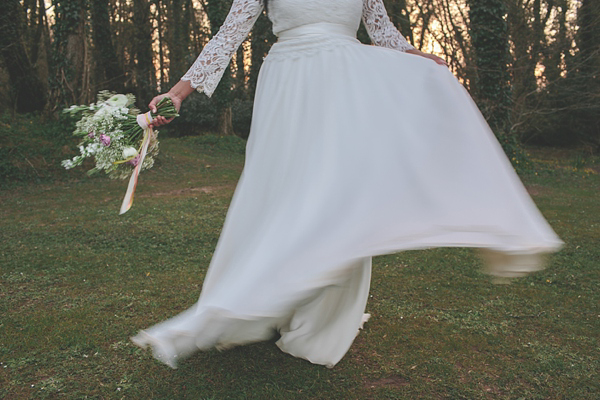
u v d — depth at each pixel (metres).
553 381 2.71
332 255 1.78
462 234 1.80
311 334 2.73
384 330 3.36
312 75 2.23
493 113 14.03
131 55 27.33
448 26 17.42
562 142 24.94
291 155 2.17
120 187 10.20
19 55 18.25
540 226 1.88
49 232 6.21
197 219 6.99
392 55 2.22
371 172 1.95
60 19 13.12
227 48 2.37
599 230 6.74
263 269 1.83
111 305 3.75
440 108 2.08
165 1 26.25
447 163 1.97
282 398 2.48
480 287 4.34
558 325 3.52
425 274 4.73
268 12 2.41
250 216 2.23
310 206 1.95
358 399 2.49
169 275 4.55
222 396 2.48
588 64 20.16
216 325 1.85
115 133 2.41
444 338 3.25
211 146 18.42
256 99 2.44
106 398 2.45
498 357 3.00
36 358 2.84
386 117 2.05
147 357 2.88
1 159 10.88
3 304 3.74
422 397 2.52
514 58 17.17
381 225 1.83
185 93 2.42
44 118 13.48
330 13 2.26
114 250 5.45
